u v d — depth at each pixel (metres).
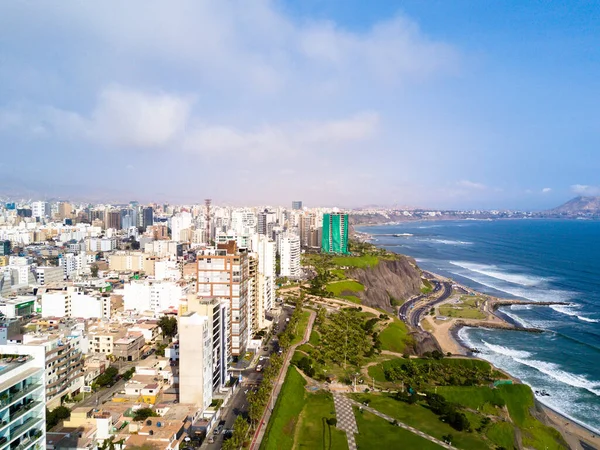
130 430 123.88
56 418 132.75
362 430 144.25
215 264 191.50
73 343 167.25
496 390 184.62
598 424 173.38
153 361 179.12
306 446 133.38
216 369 155.50
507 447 148.50
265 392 146.12
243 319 198.62
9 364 78.12
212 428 135.00
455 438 143.38
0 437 73.75
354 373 194.12
